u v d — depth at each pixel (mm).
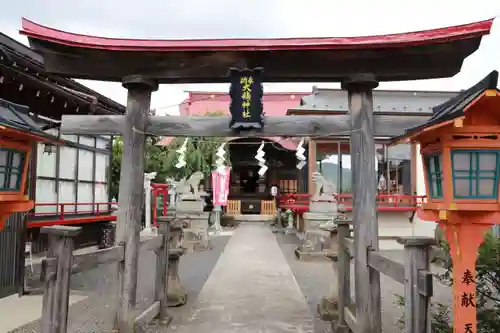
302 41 5305
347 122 5672
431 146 3805
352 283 9812
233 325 6293
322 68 5555
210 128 5824
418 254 3256
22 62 7766
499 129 3438
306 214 13023
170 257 7426
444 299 7855
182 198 15234
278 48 5305
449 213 3564
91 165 13961
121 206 5715
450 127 3455
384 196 15648
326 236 12539
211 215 24141
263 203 28656
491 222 3486
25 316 6805
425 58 5375
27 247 10984
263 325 6293
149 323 6215
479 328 4586
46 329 3490
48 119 10141
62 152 12258
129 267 5602
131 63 5648
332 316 6504
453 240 3709
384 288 9195
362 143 5492
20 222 8336
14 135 3748
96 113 11891
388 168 17547
